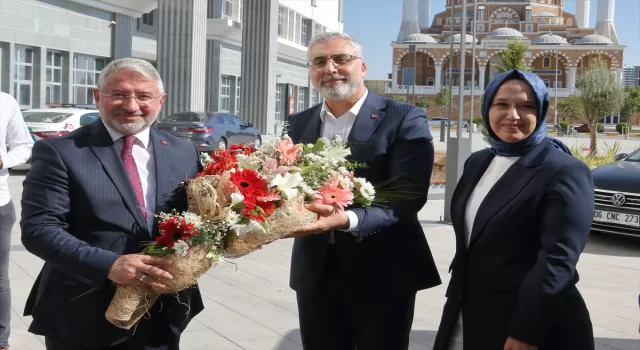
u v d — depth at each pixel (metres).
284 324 5.06
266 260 7.12
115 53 27.12
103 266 2.43
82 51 25.33
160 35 23.52
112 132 2.71
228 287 6.03
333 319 3.29
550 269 2.42
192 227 2.40
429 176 3.14
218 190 2.53
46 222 2.52
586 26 107.06
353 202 2.97
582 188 2.50
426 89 89.00
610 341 4.89
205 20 24.08
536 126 2.66
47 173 2.56
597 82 23.88
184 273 2.43
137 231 2.63
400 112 3.18
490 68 89.69
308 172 2.87
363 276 3.15
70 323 2.60
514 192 2.60
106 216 2.59
